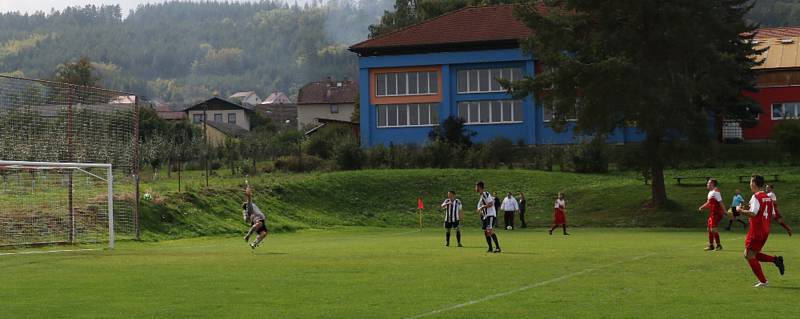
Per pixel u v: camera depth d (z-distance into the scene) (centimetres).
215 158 7475
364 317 1385
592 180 6706
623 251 2781
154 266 2334
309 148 7906
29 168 3341
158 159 6606
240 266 2302
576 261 2375
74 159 3569
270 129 14050
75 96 3584
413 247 3156
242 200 5384
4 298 1644
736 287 1720
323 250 3008
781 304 1478
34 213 3459
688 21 5197
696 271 2044
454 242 3541
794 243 3184
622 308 1447
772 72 8494
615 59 5134
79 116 3603
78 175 3653
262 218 3056
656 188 5666
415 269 2172
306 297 1628
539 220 5719
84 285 1859
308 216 5625
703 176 6625
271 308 1490
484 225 2800
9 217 3419
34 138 3406
